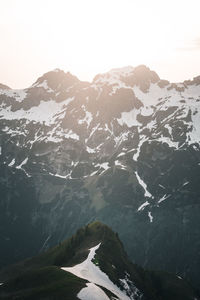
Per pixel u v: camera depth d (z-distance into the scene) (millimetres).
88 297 179250
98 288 190375
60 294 183875
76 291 183250
